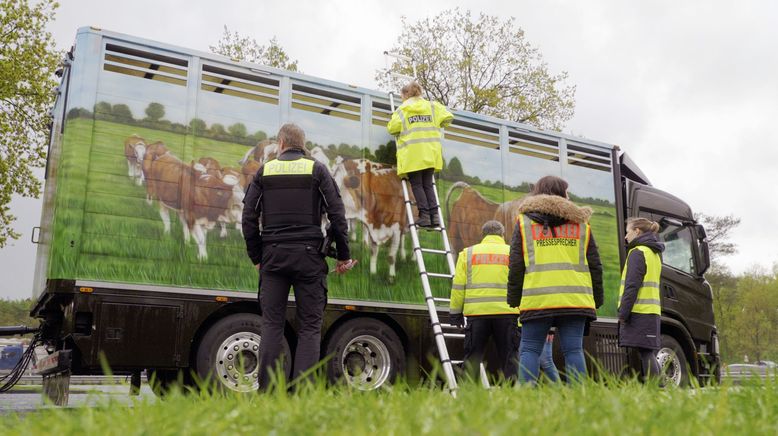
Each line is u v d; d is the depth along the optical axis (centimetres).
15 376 841
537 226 553
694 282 1055
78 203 644
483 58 2702
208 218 698
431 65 2656
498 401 314
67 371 631
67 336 627
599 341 930
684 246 1066
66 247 632
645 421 259
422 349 799
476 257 706
